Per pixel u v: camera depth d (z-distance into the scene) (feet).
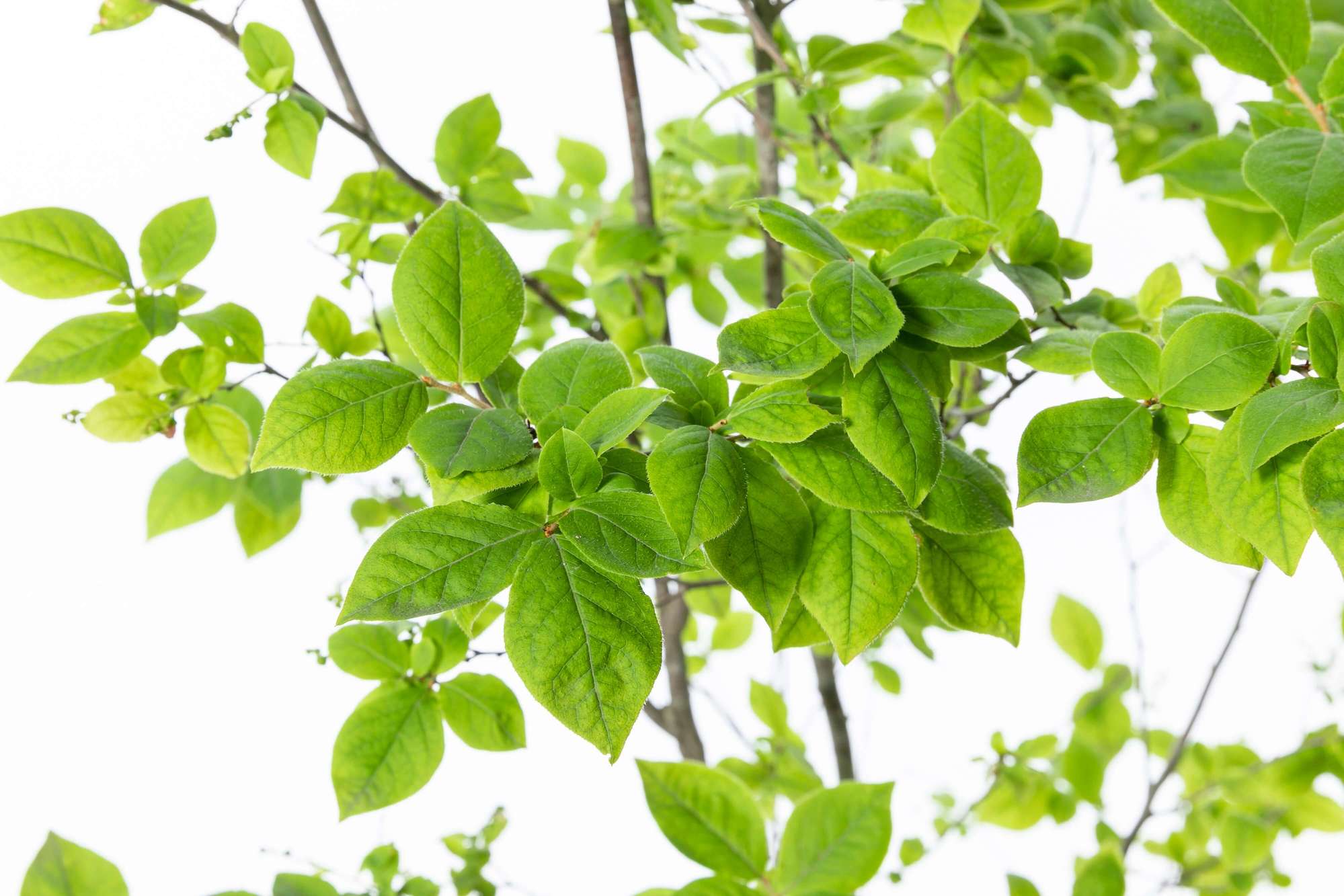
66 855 3.95
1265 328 3.41
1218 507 3.40
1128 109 5.25
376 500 5.26
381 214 4.48
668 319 5.37
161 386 4.19
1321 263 3.35
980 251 3.61
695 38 5.19
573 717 3.24
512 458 3.36
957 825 6.04
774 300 5.33
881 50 4.55
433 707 3.96
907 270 3.46
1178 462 3.45
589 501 3.32
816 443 3.43
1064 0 5.02
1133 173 5.22
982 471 3.51
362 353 4.32
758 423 3.38
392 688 3.98
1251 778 5.63
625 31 4.70
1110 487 3.42
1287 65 3.65
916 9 4.32
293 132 4.17
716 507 3.32
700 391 3.51
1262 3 3.64
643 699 3.25
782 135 5.70
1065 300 3.89
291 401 3.40
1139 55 5.71
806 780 5.63
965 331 3.44
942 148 3.79
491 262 3.46
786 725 5.74
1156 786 5.23
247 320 4.14
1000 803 5.79
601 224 5.06
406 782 3.93
